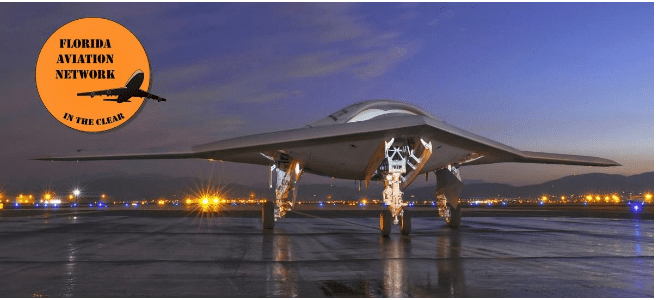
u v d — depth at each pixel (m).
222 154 18.69
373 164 18.64
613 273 9.66
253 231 20.89
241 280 8.90
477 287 8.27
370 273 9.62
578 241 16.25
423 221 29.72
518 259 11.66
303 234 19.19
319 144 16.89
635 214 43.31
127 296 7.61
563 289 8.10
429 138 16.72
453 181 21.08
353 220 32.19
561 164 22.64
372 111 19.48
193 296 7.61
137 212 49.84
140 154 19.00
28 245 14.91
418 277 9.19
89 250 13.54
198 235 18.72
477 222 28.98
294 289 8.11
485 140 17.95
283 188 20.78
